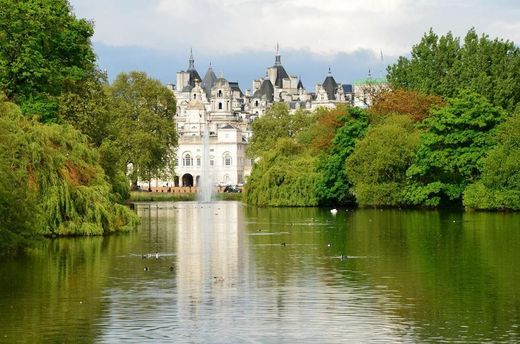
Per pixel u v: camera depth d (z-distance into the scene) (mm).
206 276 58469
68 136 82375
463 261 64625
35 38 87438
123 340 41062
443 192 128875
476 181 124938
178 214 131625
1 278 57188
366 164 132250
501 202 119062
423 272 59438
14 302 49219
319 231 91625
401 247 74125
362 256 68375
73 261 65125
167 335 41938
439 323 43812
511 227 92812
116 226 86625
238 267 62812
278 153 158375
